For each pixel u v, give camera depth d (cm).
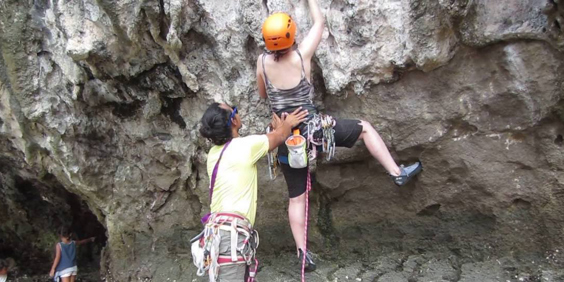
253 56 380
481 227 379
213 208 294
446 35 336
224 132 294
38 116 446
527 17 324
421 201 390
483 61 344
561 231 355
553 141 344
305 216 351
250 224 290
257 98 388
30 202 619
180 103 427
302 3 355
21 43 427
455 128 364
